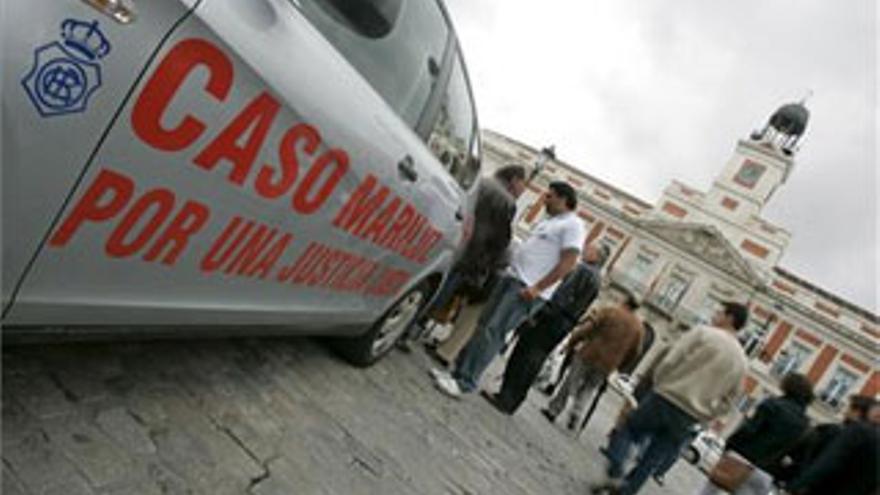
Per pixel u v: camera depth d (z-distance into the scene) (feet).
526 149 145.07
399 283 11.89
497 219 17.16
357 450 10.16
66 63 4.48
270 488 7.97
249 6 5.89
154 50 5.03
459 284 17.97
